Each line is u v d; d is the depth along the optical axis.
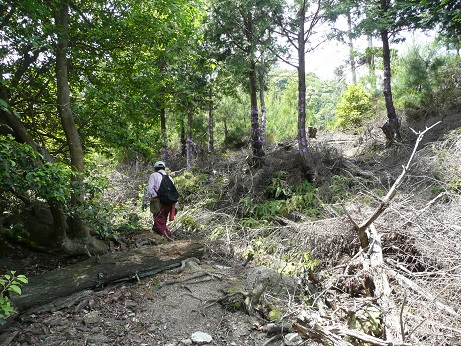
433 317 3.04
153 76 6.29
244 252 5.27
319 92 29.36
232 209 7.72
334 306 3.78
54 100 5.57
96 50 5.79
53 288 3.52
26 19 4.35
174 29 6.23
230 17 9.35
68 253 4.48
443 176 6.57
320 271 4.81
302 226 5.52
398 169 7.84
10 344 2.91
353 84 16.62
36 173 3.37
